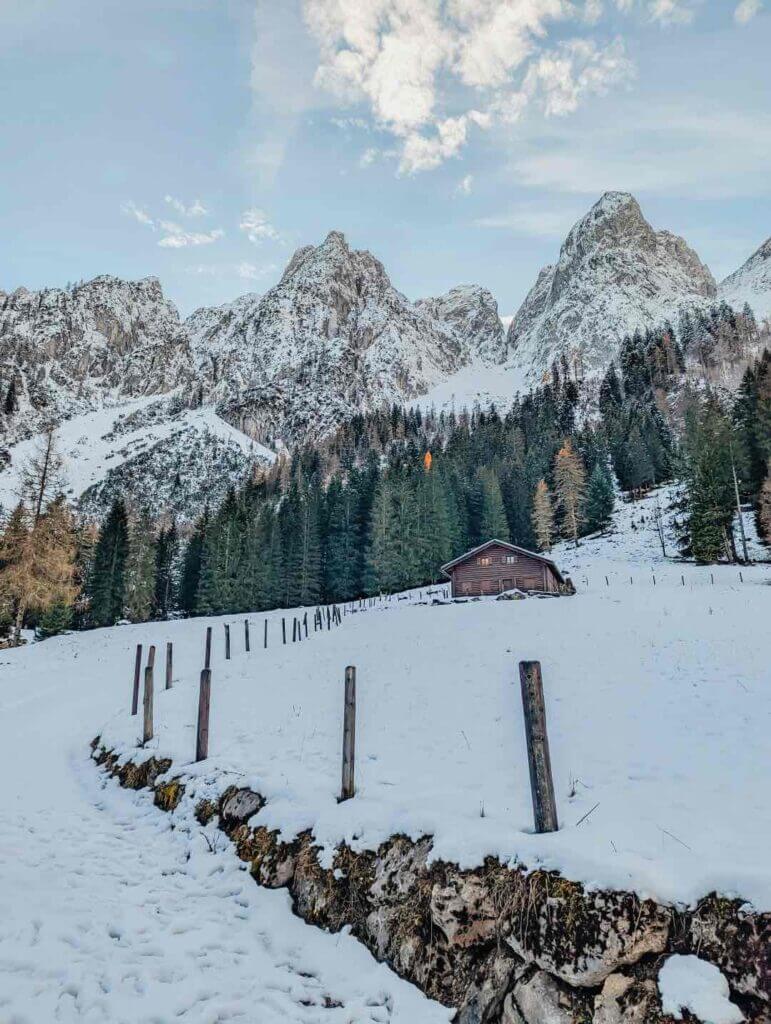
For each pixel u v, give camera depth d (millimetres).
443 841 6859
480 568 50844
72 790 13023
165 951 6512
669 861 5652
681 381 182000
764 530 55156
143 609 71438
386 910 6816
